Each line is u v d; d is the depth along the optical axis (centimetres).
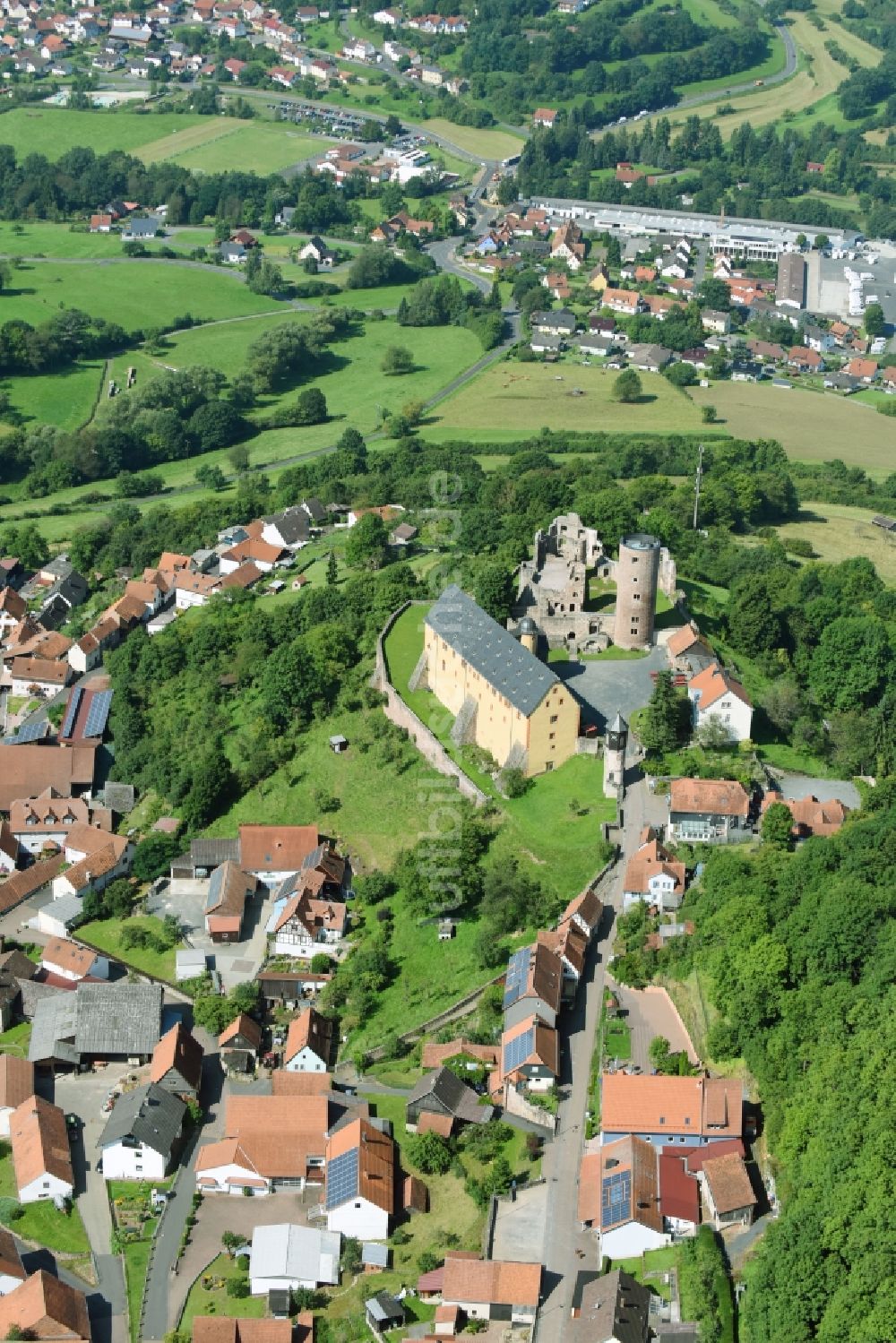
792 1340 18475
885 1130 19412
